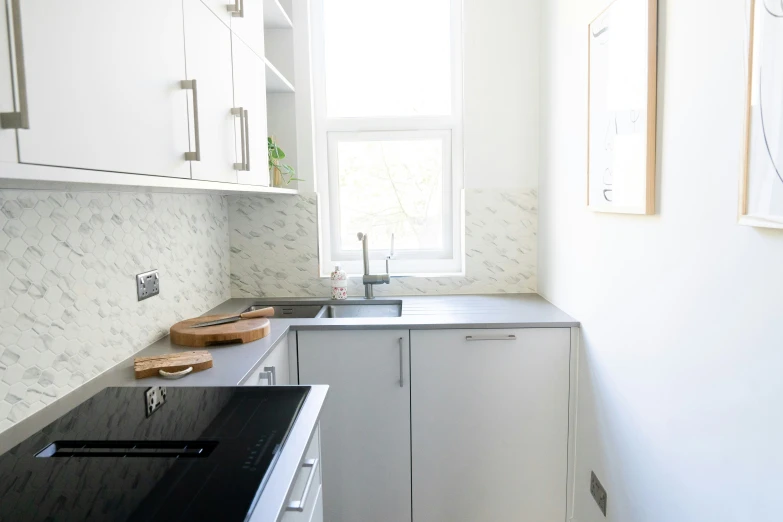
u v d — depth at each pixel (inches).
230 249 107.3
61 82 34.7
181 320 83.7
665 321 53.9
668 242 52.9
